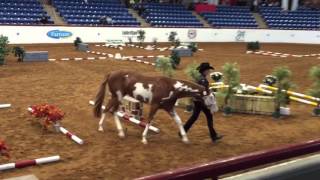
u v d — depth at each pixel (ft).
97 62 80.12
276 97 42.42
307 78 68.54
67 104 44.55
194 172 10.13
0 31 104.37
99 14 132.46
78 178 25.29
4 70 66.59
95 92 50.96
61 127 34.94
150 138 34.14
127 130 36.14
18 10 119.14
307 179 11.71
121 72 33.06
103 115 35.01
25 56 77.56
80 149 30.81
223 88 44.45
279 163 15.11
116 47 110.22
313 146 12.46
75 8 131.44
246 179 11.18
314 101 48.47
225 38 141.38
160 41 129.80
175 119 32.78
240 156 11.10
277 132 37.19
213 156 30.35
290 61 91.97
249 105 43.42
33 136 33.35
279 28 152.46
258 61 90.74
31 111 37.83
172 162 28.81
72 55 90.12
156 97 31.42
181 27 134.10
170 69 48.19
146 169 27.27
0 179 24.45
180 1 163.94
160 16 143.02
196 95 31.42
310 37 149.18
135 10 143.23
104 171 26.61
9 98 46.21
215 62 86.07
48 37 111.86
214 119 40.96
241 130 37.47
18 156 28.71
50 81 57.62
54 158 27.91
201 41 137.69
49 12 126.72
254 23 155.74
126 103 39.91
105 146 31.68
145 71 70.08
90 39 118.73
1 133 33.68
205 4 156.56
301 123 40.55
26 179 22.30
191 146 32.48
